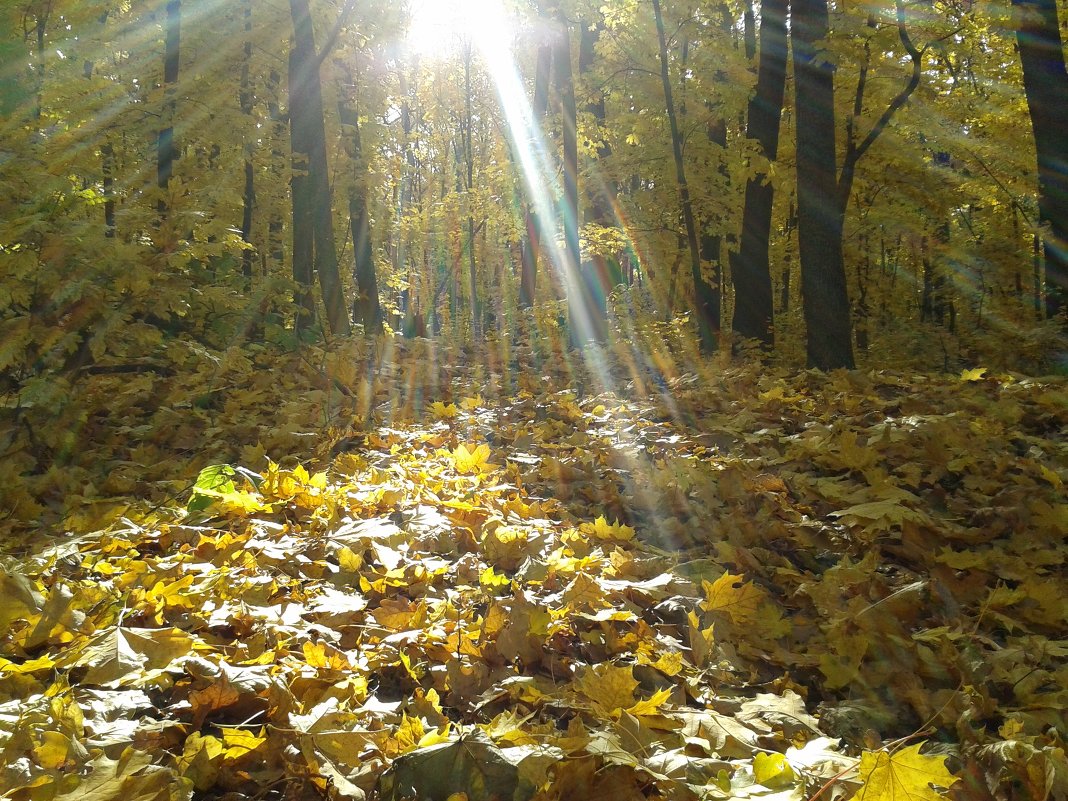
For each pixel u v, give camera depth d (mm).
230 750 1532
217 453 4520
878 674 2293
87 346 4461
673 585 2775
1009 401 5090
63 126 7703
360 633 2229
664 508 3703
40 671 1807
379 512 3293
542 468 4219
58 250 4277
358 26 13289
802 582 2924
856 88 14930
